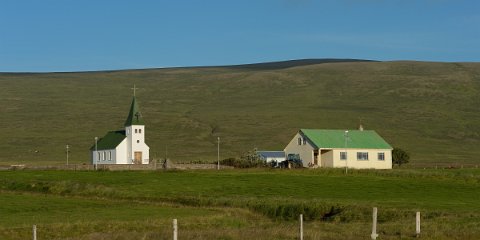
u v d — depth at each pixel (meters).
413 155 194.38
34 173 110.75
